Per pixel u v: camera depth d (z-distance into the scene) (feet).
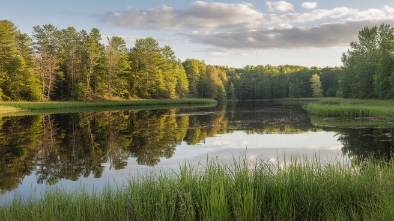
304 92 411.54
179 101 261.85
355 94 211.41
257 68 562.25
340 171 25.05
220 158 46.01
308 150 51.65
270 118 111.65
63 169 41.98
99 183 34.42
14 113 134.82
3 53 185.57
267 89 409.69
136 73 261.65
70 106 185.88
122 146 59.21
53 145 60.95
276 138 65.87
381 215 17.01
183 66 351.25
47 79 213.87
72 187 32.53
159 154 50.78
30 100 197.88
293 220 19.39
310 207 20.18
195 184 22.40
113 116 123.44
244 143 60.13
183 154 50.24
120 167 42.37
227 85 412.98
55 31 220.43
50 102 189.37
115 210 20.08
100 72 232.12
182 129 82.94
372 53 197.16
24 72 192.75
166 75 284.00
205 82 350.02
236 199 19.76
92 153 53.01
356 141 58.54
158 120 107.55
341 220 17.62
